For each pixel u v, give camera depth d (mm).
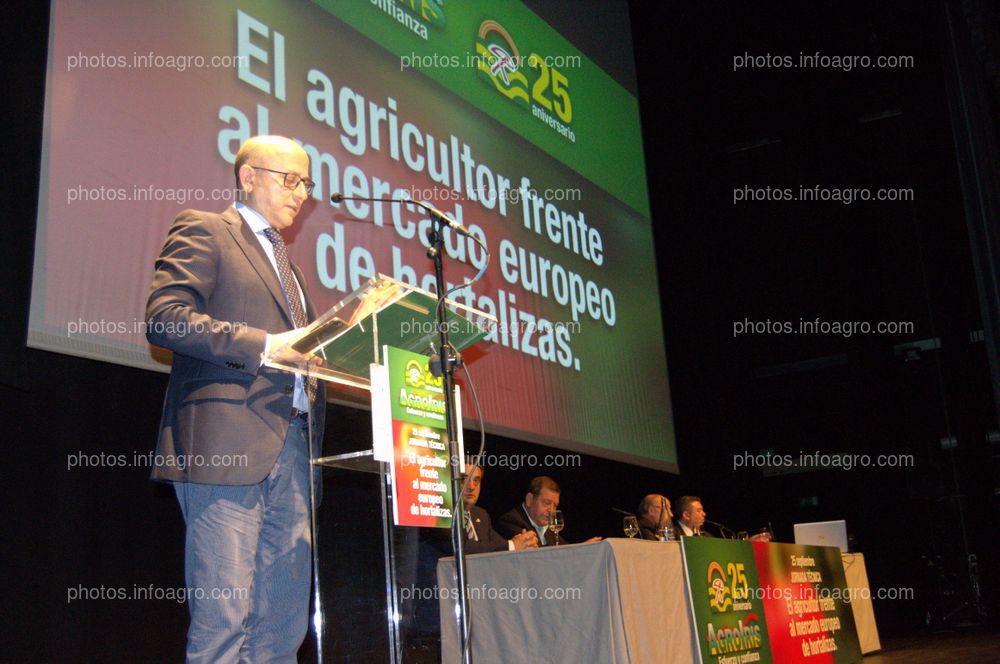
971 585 7426
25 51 2461
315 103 3443
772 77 7688
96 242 2539
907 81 7430
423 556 1849
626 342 5332
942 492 7738
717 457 6703
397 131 3871
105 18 2697
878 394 8023
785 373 8086
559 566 2537
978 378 7520
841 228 8164
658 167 6688
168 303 1671
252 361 1671
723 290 7473
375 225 3617
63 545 2494
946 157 7418
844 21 7301
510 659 2529
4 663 2285
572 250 5020
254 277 1872
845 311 8125
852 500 8023
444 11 4371
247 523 1727
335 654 1643
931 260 7625
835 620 3943
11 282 2301
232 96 3072
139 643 2625
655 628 2572
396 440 1737
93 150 2582
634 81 6262
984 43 5629
